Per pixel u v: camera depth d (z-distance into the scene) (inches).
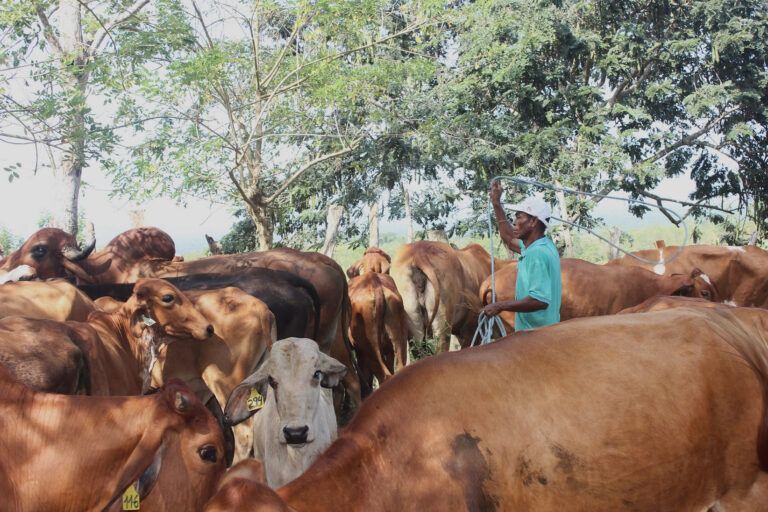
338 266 416.8
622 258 539.2
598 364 159.2
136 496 180.2
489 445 152.3
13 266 387.9
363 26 619.8
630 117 1058.7
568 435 154.2
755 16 1074.7
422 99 812.6
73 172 646.5
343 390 422.0
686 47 1002.1
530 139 895.1
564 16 992.9
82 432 185.2
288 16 699.4
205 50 578.6
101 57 560.4
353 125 800.9
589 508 155.4
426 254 474.9
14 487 180.9
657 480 157.2
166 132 592.1
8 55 498.9
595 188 975.6
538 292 228.8
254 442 279.0
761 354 171.0
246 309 325.7
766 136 1118.4
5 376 189.2
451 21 688.4
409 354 498.9
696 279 434.0
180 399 186.2
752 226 1195.9
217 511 115.3
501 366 158.1
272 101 655.1
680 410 158.6
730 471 163.2
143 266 397.4
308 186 847.1
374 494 148.2
